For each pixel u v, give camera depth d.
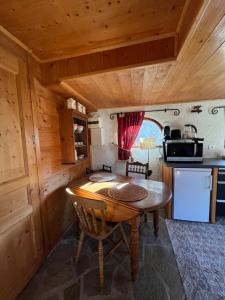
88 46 1.52
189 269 1.61
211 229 2.28
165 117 3.22
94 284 1.46
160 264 1.67
